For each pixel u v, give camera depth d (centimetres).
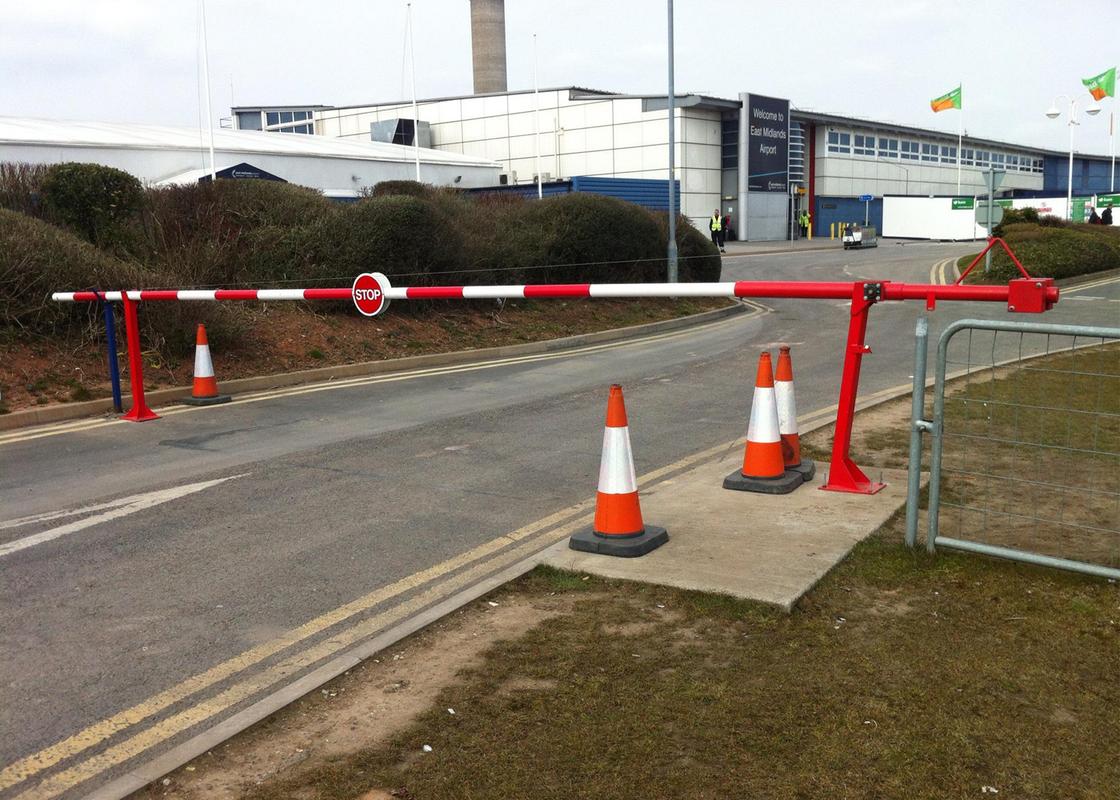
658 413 1012
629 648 410
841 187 6650
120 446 907
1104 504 609
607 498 540
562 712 354
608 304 2138
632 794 301
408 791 306
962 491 623
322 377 1343
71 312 1278
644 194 4944
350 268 1667
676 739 333
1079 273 2762
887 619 434
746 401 1071
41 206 1576
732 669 387
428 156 4875
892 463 738
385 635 428
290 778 316
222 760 329
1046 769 310
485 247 1941
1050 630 418
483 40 6706
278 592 511
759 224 5688
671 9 2441
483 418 1006
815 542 538
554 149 5597
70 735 363
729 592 463
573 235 2200
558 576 504
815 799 296
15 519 660
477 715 355
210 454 859
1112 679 372
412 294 803
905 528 571
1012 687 366
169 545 594
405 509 666
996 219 2744
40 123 3588
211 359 1221
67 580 534
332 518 646
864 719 344
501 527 623
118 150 3319
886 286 577
